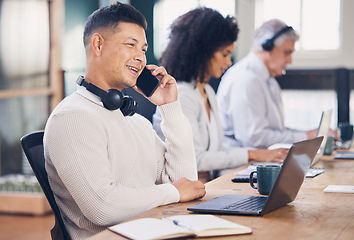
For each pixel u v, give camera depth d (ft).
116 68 5.96
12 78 16.93
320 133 8.68
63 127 5.41
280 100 12.62
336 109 18.39
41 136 5.99
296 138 11.24
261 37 11.92
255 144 11.32
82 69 19.31
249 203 5.17
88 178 5.30
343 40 19.31
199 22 9.38
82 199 5.29
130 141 6.06
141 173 6.25
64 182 5.35
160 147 6.75
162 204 5.48
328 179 7.04
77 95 5.86
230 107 11.59
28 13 17.31
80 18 19.13
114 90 5.85
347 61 19.27
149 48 20.58
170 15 20.76
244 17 20.22
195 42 9.34
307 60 19.70
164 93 6.66
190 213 5.02
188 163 6.64
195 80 9.42
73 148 5.34
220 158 9.00
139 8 20.59
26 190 15.79
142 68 6.18
